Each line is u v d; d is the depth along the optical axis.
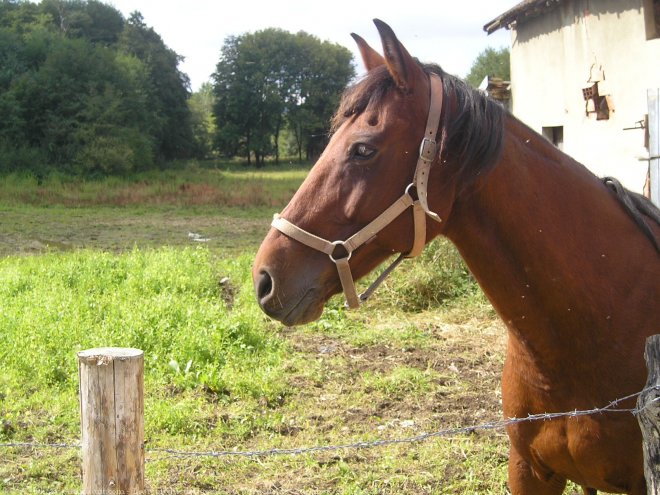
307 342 6.89
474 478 4.02
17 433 4.62
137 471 2.12
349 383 5.72
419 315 8.02
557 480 2.54
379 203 2.14
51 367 5.64
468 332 7.27
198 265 9.91
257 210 23.34
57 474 4.11
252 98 57.09
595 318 2.24
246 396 5.32
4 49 34.12
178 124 48.91
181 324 6.82
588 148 10.41
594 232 2.31
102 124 32.62
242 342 6.50
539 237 2.22
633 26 9.30
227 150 59.00
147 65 44.97
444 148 2.09
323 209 2.18
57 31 41.00
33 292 7.86
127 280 8.57
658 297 2.32
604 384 2.25
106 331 6.32
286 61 57.66
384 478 4.04
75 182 29.67
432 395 5.40
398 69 2.11
